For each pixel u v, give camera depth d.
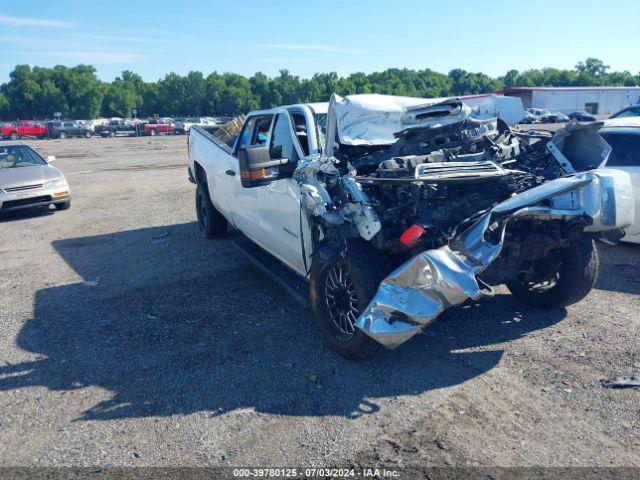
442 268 3.87
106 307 6.01
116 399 4.07
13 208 11.28
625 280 6.11
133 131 60.03
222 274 6.98
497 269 4.50
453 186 4.41
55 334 5.33
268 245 6.14
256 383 4.21
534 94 66.69
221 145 7.77
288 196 5.32
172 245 8.55
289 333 5.11
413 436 3.48
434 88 122.12
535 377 4.12
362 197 4.21
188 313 5.72
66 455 3.43
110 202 13.18
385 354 4.59
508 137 5.51
